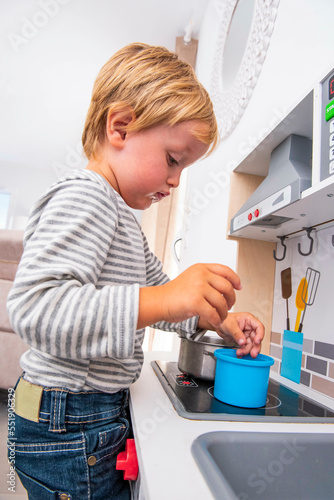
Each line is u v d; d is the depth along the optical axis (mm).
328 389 762
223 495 318
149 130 676
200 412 558
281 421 562
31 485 559
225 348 750
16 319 464
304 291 898
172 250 2836
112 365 605
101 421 580
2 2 2775
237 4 1737
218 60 2066
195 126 687
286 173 756
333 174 543
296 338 889
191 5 2684
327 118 572
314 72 905
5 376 1818
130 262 662
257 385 625
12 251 1752
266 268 1063
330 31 842
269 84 1218
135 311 482
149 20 2900
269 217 798
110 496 571
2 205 7074
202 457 390
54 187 591
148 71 713
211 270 588
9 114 4836
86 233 537
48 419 552
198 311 499
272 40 1229
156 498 306
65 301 472
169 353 1099
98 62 3559
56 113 4727
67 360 567
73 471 544
